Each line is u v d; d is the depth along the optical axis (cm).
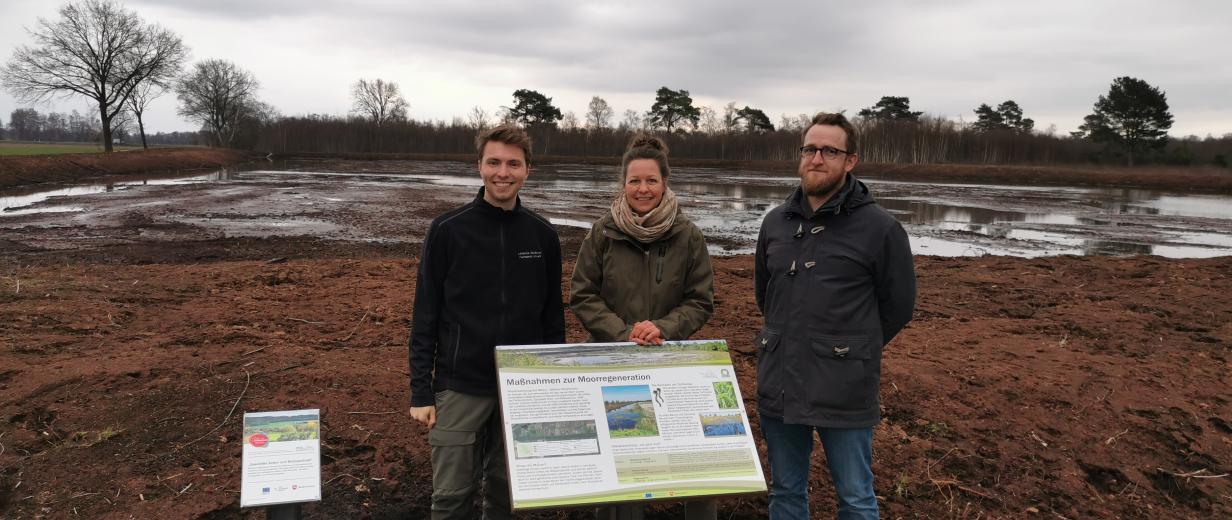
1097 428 483
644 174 317
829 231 300
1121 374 575
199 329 676
